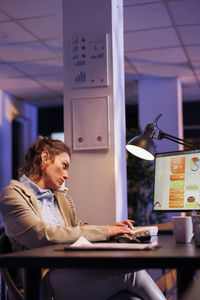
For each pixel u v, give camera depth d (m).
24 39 5.02
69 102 3.04
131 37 4.99
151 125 2.52
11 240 1.76
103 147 2.93
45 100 8.48
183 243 1.65
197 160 2.19
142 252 1.29
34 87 7.38
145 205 5.84
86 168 2.97
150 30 4.78
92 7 3.03
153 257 1.15
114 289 1.54
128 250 1.35
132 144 2.41
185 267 1.13
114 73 2.99
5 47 5.28
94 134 2.96
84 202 2.95
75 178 2.98
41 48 5.31
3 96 7.71
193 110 8.53
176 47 5.35
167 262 1.14
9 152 7.92
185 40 5.09
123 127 3.18
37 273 1.32
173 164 2.26
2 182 7.60
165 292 2.68
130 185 5.76
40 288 1.32
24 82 7.01
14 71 6.33
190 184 2.19
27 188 1.87
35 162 2.00
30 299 1.30
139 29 4.75
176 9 4.22
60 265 1.21
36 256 1.24
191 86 7.36
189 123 8.53
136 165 5.71
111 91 2.96
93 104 2.97
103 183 2.93
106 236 1.72
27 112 8.70
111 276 1.53
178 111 6.77
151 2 4.06
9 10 4.22
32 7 4.14
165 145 6.70
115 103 2.98
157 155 2.33
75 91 3.03
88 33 3.02
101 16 3.01
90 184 2.95
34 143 2.05
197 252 1.27
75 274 1.53
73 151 3.01
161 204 2.25
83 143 2.97
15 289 1.60
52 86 7.31
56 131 9.13
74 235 1.68
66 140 3.02
